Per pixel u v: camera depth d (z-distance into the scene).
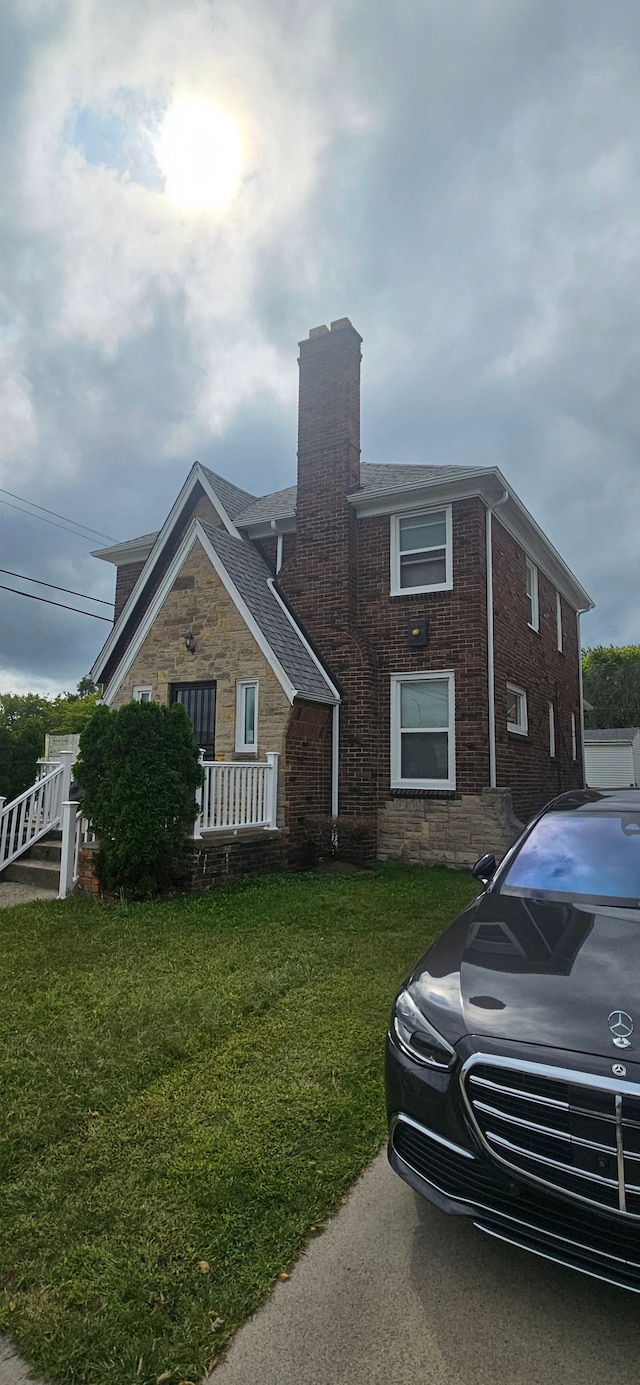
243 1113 3.11
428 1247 2.35
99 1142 2.89
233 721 10.66
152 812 7.51
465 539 11.09
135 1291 2.09
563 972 2.49
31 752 12.23
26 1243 2.29
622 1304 2.10
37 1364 1.86
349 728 11.22
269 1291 2.12
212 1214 2.44
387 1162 2.83
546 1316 2.05
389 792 11.12
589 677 49.12
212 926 6.39
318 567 11.95
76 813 8.15
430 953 2.93
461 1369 1.86
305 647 11.52
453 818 10.63
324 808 10.99
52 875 8.30
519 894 3.47
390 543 11.74
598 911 3.10
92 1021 4.18
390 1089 2.47
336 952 5.59
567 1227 2.02
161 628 11.59
